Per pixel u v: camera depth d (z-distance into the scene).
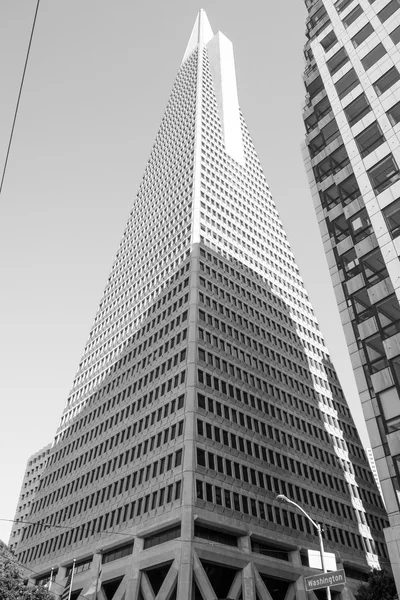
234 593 58.03
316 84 54.84
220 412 72.00
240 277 98.88
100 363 102.75
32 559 81.44
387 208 33.06
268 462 73.81
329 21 48.34
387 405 29.23
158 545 59.34
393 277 30.61
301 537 69.19
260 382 84.25
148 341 89.44
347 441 94.62
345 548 75.00
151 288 100.50
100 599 63.88
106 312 114.56
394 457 27.75
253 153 143.88
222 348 81.44
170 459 65.88
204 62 164.75
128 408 82.62
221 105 145.88
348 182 41.25
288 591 64.81
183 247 97.31
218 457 66.62
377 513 87.31
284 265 116.56
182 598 51.84
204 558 56.34
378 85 38.28
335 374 106.31
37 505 91.50
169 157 133.50
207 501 60.56
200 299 84.94
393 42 38.62
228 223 107.94
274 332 97.06
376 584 49.81
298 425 85.69
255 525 64.06
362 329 33.19
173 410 71.38
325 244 42.84
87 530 72.88
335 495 81.62
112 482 74.38
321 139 49.53
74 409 101.25
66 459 91.88
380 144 36.12
